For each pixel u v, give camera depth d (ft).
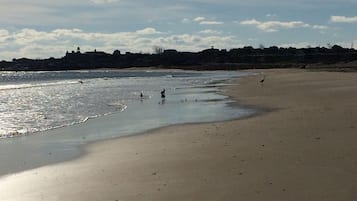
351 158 47.32
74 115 109.70
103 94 188.14
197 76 406.00
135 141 68.64
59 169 51.34
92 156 58.29
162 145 63.31
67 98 168.86
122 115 107.86
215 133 71.41
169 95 171.83
